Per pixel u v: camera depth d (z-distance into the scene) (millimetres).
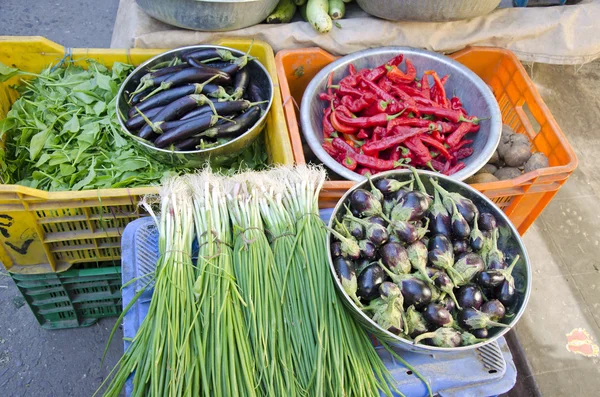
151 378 646
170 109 958
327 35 1187
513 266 745
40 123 1004
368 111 1127
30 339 1154
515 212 1089
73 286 1053
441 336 663
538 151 1135
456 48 1229
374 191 784
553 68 1818
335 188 910
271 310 708
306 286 733
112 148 1020
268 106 1021
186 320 689
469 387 711
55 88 1069
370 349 712
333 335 694
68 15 1830
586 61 1241
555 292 1310
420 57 1184
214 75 1019
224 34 1159
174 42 1146
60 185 952
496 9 1227
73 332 1172
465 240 756
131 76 1034
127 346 728
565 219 1455
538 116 1127
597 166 1591
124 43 1181
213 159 965
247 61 1077
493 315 688
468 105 1148
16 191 799
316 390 649
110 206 888
